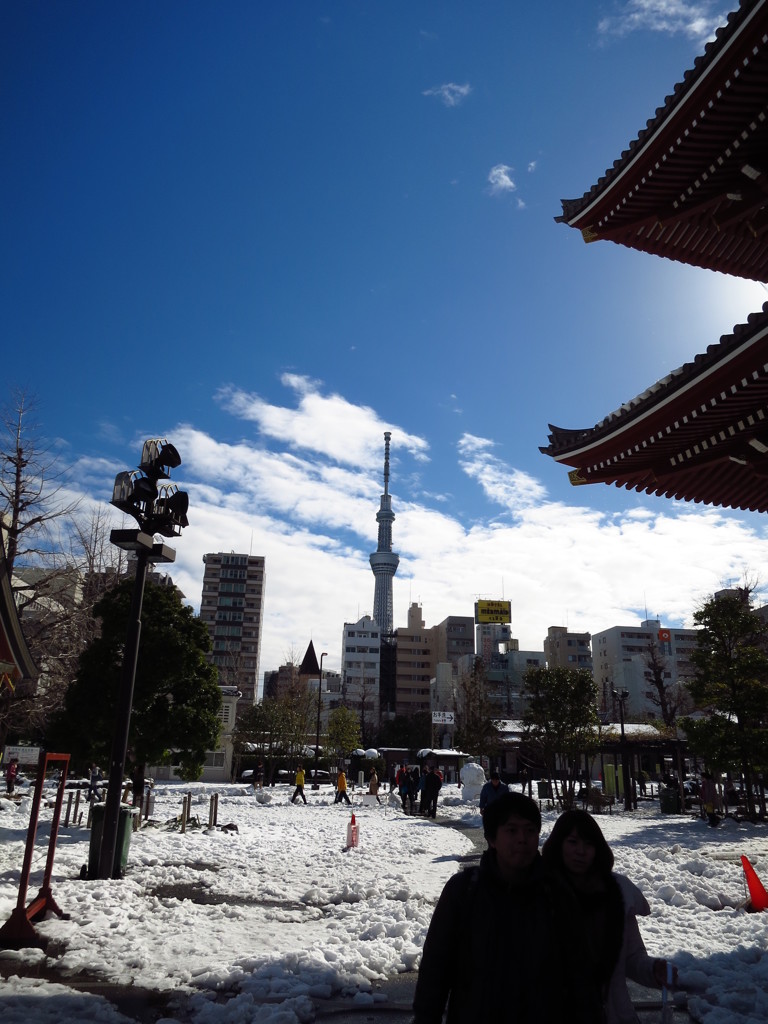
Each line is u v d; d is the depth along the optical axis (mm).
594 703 32219
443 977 3154
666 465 11758
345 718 67375
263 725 50438
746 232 11969
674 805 30453
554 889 3229
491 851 3424
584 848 4043
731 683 26359
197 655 22250
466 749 53906
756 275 13078
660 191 11547
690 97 9719
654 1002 6660
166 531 12961
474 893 3236
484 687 67750
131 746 21422
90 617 30422
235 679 87375
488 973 3051
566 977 3057
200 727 21469
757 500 12430
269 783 51250
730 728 25391
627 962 3969
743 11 8398
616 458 11797
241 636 127688
